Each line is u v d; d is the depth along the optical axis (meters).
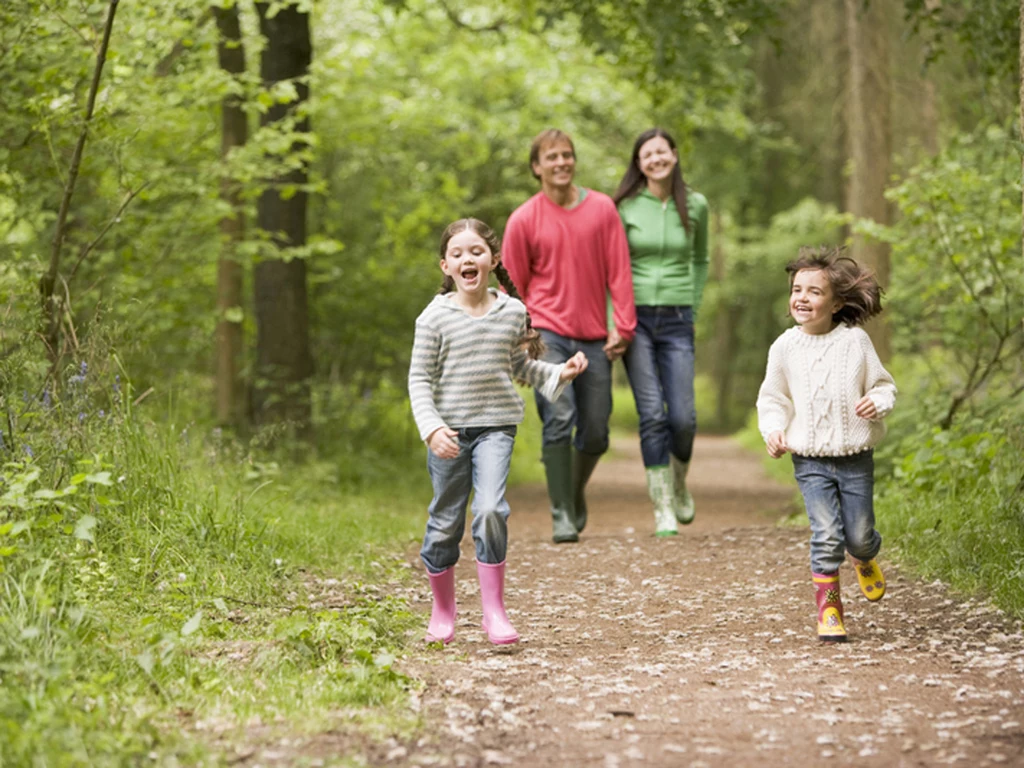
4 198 14.49
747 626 7.69
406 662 6.54
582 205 11.21
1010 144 8.45
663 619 8.03
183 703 5.39
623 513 17.06
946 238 13.77
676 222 11.72
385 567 10.14
